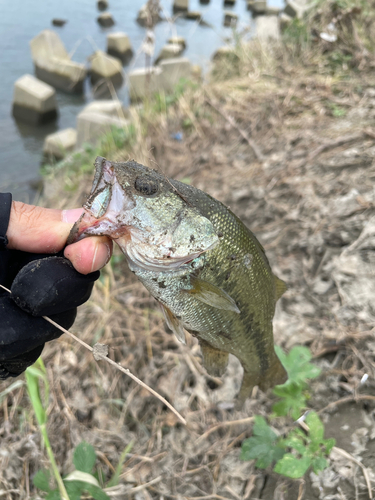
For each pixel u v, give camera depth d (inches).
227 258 8.5
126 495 10.7
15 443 12.0
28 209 8.0
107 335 14.5
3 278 7.9
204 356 9.7
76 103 47.6
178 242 8.1
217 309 8.7
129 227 7.9
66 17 65.2
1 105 45.1
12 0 69.6
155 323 15.0
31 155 38.3
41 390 13.1
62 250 8.1
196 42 54.1
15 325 7.1
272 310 9.7
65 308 7.3
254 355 9.9
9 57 53.4
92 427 12.3
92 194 7.6
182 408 12.4
